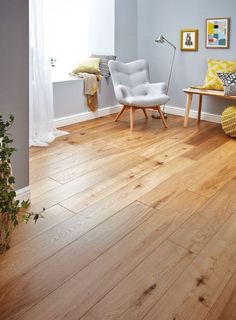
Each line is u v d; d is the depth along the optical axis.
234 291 1.62
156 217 2.27
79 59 5.09
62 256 1.85
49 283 1.65
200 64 4.82
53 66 4.61
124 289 1.62
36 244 1.95
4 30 1.97
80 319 1.44
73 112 4.61
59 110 4.41
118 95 4.34
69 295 1.57
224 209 2.39
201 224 2.20
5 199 1.67
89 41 5.13
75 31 4.96
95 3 4.92
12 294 1.57
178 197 2.55
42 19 3.56
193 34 4.74
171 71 5.12
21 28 2.05
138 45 5.38
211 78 4.47
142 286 1.64
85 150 3.57
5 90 2.07
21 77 2.14
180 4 4.78
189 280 1.69
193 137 4.09
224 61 4.47
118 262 1.81
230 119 3.94
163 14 4.98
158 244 1.98
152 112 5.32
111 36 4.92
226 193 2.63
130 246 1.95
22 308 1.49
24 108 2.22
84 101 4.73
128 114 5.20
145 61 4.80
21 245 1.93
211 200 2.51
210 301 1.55
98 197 2.54
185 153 3.52
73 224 2.17
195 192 2.64
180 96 5.14
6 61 2.03
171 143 3.84
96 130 4.33
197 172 3.03
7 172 1.74
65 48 4.90
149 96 4.45
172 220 2.24
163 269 1.76
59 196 2.54
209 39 4.63
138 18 5.25
